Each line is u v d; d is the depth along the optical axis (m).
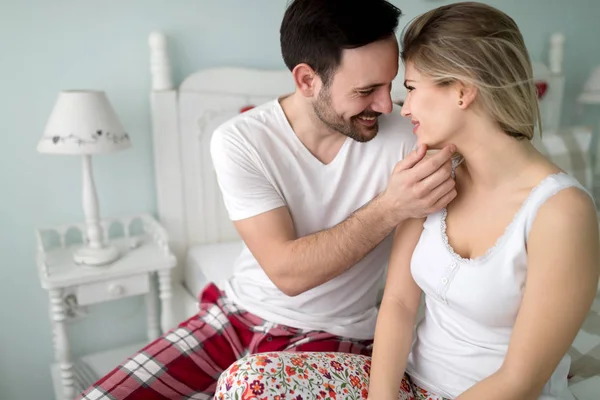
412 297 1.11
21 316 2.19
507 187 0.95
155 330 2.28
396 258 1.12
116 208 2.25
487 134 0.93
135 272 1.98
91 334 2.30
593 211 0.86
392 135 1.33
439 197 1.01
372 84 1.15
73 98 1.86
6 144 2.04
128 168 2.23
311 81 1.22
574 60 3.01
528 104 0.92
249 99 2.29
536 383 0.86
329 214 1.34
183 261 2.32
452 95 0.93
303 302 1.32
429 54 0.92
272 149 1.30
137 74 2.18
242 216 1.27
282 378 0.96
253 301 1.38
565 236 0.84
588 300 0.85
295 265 1.18
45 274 1.88
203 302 1.50
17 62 2.00
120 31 2.12
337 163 1.31
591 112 3.10
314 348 1.27
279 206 1.27
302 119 1.29
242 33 2.31
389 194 1.07
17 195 2.09
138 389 1.26
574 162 2.39
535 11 2.83
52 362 2.29
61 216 2.17
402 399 1.04
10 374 2.23
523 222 0.89
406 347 1.07
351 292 1.34
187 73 2.26
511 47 0.90
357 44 1.12
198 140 2.24
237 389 0.94
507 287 0.91
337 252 1.15
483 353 0.97
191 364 1.33
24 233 2.13
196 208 2.30
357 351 1.30
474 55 0.89
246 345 1.36
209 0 2.22
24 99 2.04
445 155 0.98
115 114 1.97
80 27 2.06
